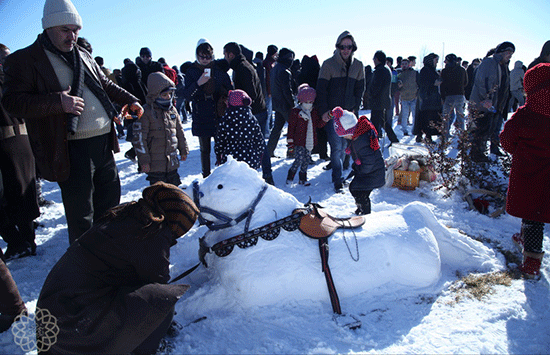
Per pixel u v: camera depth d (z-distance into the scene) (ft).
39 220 15.70
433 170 18.28
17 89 9.16
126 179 21.65
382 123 24.90
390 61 36.24
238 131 14.84
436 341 7.85
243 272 8.70
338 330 8.18
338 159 17.88
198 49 16.93
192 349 7.75
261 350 7.66
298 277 8.80
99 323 6.24
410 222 10.16
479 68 21.88
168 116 14.16
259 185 9.45
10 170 11.61
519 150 10.32
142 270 6.73
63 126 9.53
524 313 8.74
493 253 11.39
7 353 7.72
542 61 20.52
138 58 30.12
